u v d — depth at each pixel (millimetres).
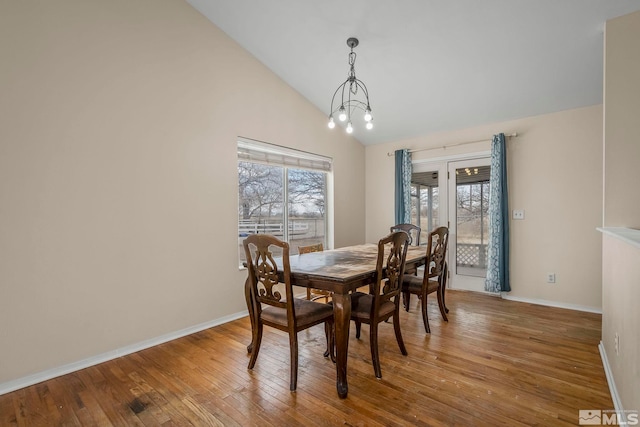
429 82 3439
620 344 1729
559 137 3541
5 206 1979
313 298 3404
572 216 3473
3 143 1968
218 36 3133
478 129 4098
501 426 1604
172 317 2799
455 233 4336
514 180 3820
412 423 1636
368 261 2551
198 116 2979
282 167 3982
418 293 2885
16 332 2025
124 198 2500
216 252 3133
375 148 5051
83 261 2299
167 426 1646
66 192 2217
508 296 3879
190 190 2924
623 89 2271
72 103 2236
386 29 2816
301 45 3201
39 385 2055
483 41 2768
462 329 2914
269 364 2303
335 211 4598
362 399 1853
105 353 2400
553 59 2852
